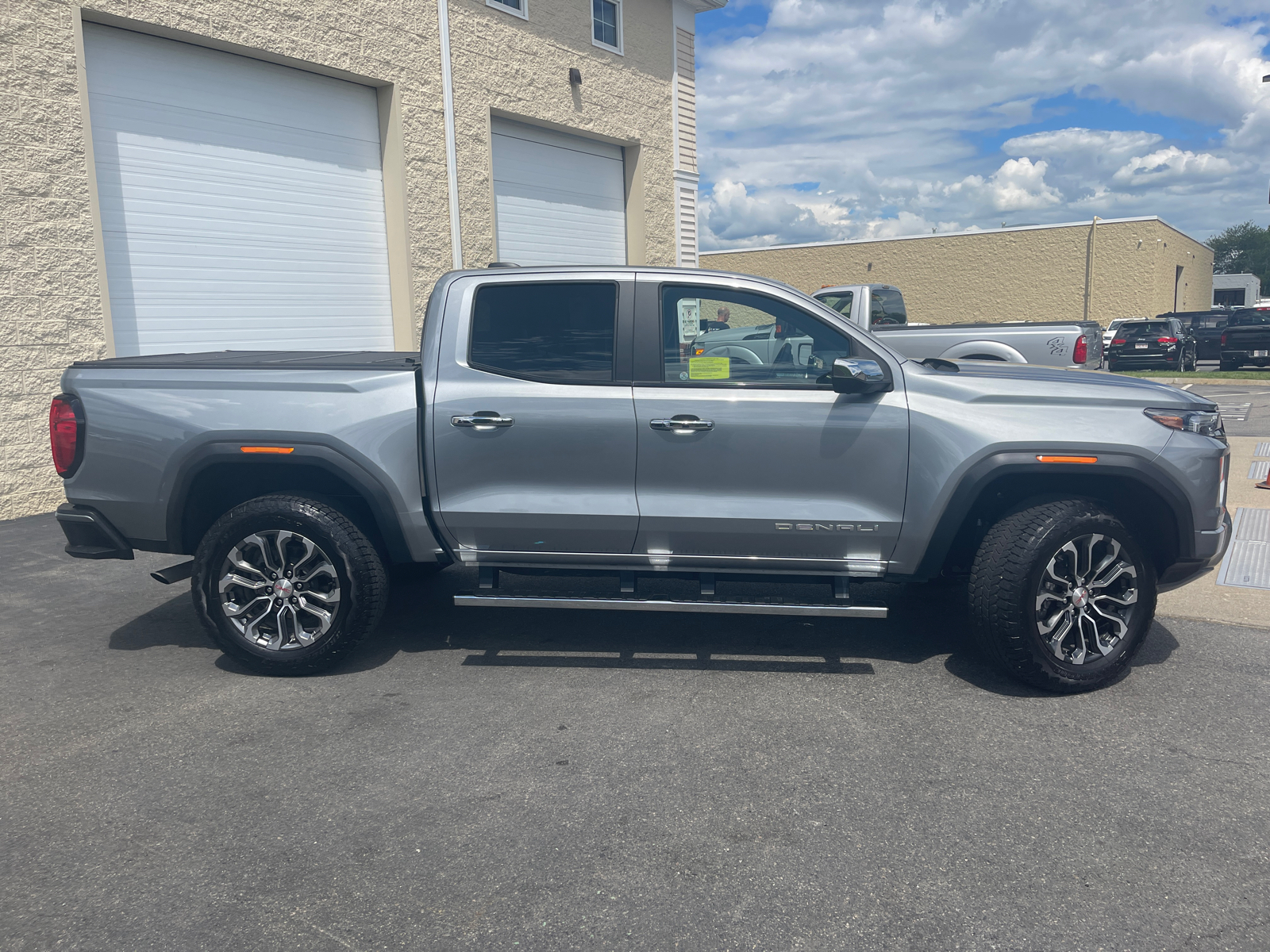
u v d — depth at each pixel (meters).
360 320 10.76
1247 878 2.70
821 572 4.31
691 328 4.28
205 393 4.32
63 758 3.50
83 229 7.88
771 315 4.27
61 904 2.60
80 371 4.47
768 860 2.81
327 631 4.25
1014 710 3.91
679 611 4.23
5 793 3.24
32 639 4.88
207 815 3.08
